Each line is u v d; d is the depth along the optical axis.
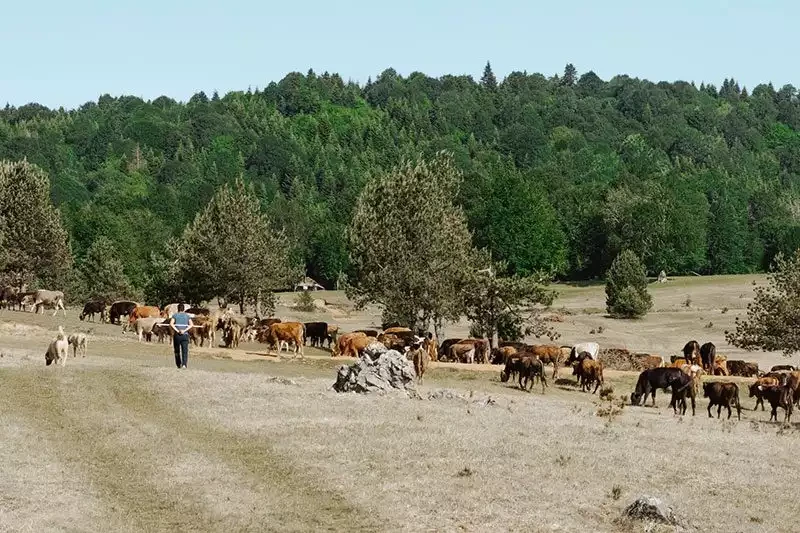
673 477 25.66
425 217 68.75
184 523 19.97
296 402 32.66
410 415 31.41
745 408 47.66
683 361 59.38
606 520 21.45
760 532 21.47
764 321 60.09
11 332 56.00
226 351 52.97
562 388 50.22
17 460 23.61
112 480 22.67
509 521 20.69
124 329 62.25
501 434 28.95
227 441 26.70
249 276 83.88
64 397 31.44
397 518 20.53
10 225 86.50
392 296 67.81
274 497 21.78
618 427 33.28
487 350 59.62
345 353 55.38
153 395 32.72
